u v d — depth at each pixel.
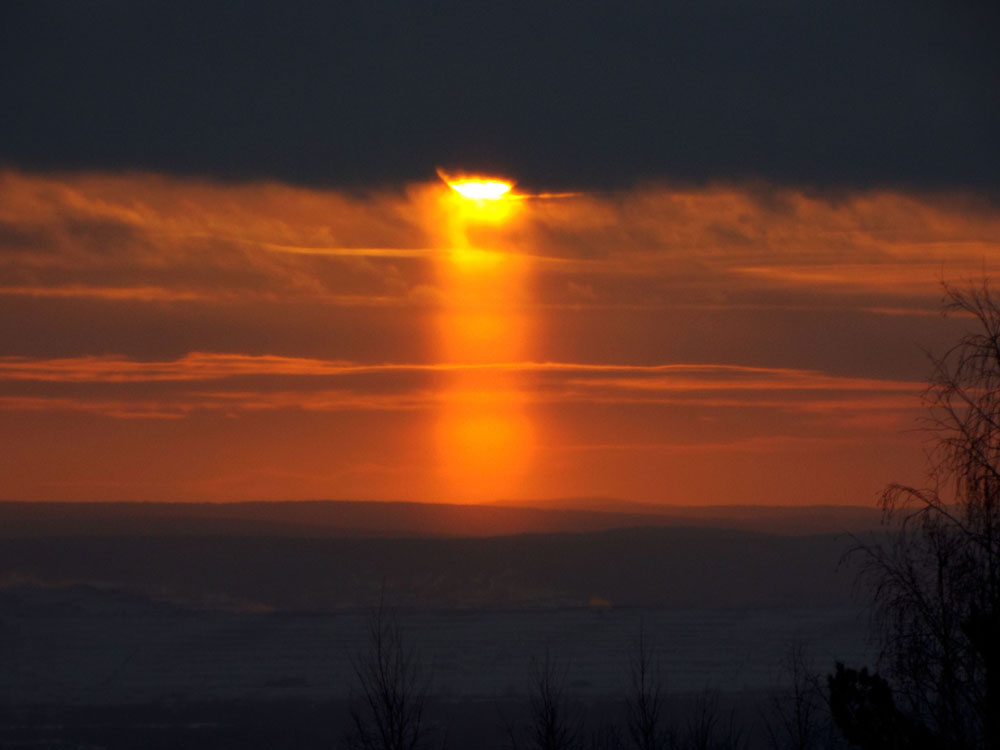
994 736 59.66
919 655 62.44
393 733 105.62
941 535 63.62
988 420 64.12
